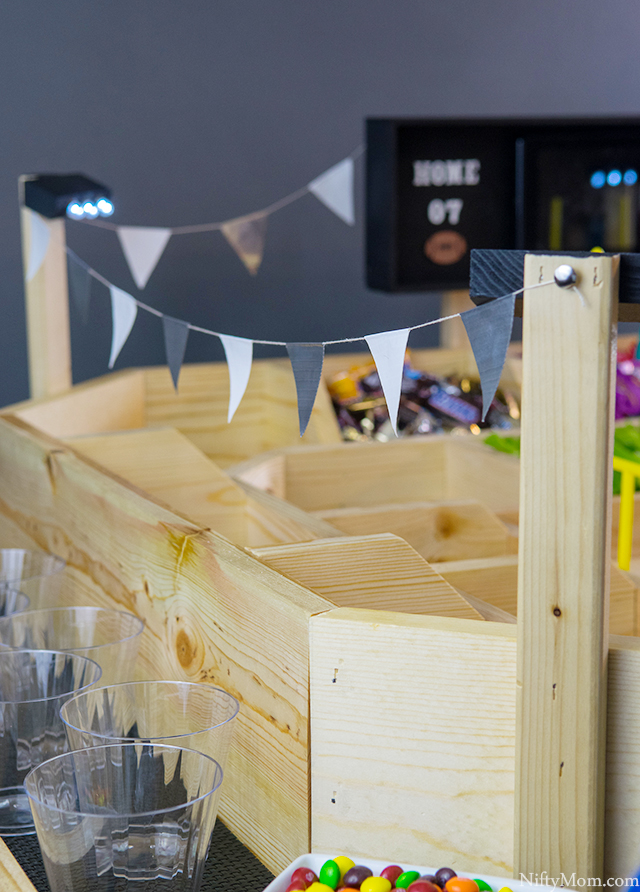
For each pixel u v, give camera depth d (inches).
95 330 117.9
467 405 87.0
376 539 34.2
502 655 24.1
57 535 48.9
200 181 120.1
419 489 73.4
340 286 129.3
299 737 27.0
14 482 55.4
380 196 86.7
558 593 22.9
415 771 25.5
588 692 22.9
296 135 123.7
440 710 25.0
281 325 127.0
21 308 114.7
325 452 68.8
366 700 25.8
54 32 111.0
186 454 57.1
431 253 89.4
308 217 126.0
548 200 89.9
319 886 22.8
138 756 25.8
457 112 131.6
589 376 21.9
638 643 23.7
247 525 54.4
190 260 121.0
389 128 83.2
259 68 120.5
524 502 23.0
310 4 121.6
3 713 29.9
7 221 112.3
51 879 24.4
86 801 26.0
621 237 93.2
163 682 29.2
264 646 28.6
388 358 26.0
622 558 55.7
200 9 116.6
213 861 29.7
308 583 32.8
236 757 31.0
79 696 27.9
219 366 85.7
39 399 70.4
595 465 22.1
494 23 131.3
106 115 114.7
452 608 34.9
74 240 115.2
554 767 23.5
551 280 21.9
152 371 83.0
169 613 35.9
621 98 141.3
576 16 135.9
